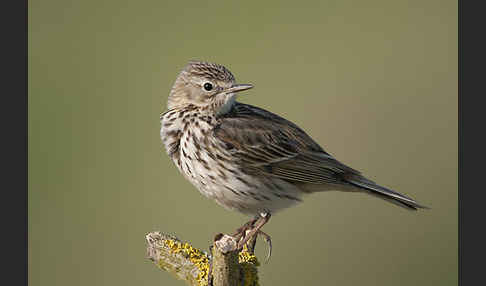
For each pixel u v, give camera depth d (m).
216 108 10.19
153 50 19.59
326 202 16.73
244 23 20.61
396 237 16.39
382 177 17.66
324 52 20.09
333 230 16.39
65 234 15.59
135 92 18.31
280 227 16.38
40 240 15.43
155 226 15.66
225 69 10.30
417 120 18.77
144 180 16.55
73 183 16.45
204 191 10.20
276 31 20.67
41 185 16.38
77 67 18.89
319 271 15.61
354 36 20.73
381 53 20.34
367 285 15.48
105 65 18.94
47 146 17.05
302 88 18.89
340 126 18.27
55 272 14.98
